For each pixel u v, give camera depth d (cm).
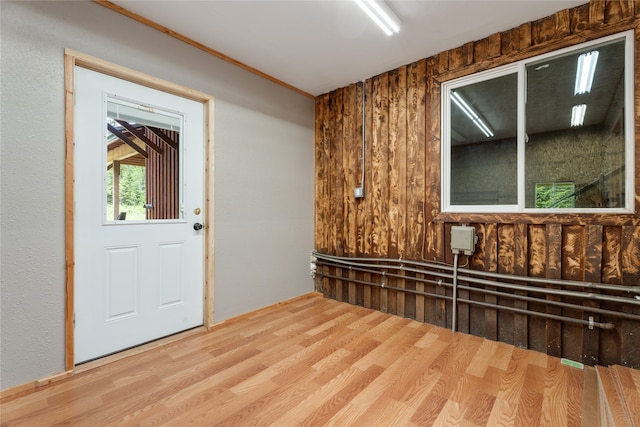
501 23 230
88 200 203
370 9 207
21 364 173
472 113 259
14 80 170
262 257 313
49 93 182
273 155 325
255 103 305
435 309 277
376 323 280
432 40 253
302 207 361
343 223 347
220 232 274
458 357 215
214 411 157
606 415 146
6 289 169
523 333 230
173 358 212
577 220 208
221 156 275
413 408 159
